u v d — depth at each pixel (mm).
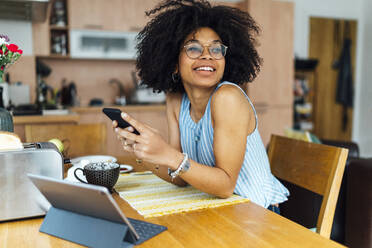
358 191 1885
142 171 1458
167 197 1069
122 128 919
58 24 4102
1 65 1191
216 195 1048
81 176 1169
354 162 1911
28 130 2051
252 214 935
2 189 874
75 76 4508
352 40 5910
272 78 4715
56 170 917
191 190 1144
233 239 779
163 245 750
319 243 760
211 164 1230
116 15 4188
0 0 2805
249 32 1285
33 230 840
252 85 4621
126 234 742
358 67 6008
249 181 1189
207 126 1174
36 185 810
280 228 842
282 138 1502
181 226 854
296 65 5242
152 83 1380
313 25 5617
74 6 4027
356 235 1921
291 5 4734
